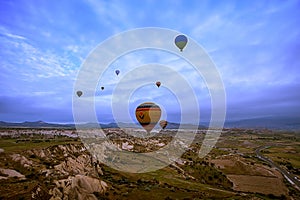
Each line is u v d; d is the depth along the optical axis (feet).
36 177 123.24
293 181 249.34
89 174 158.81
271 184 228.22
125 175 179.11
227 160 290.76
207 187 185.47
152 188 149.07
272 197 200.54
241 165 272.10
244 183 226.38
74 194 113.19
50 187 110.52
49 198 103.40
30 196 97.91
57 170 142.31
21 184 108.17
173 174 211.82
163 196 136.15
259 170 262.06
